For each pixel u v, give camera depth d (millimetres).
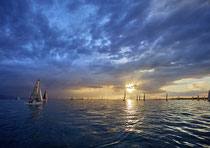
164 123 14648
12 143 8680
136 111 28156
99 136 10086
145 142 8688
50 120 16750
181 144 8305
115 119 17500
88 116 20438
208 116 19750
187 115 20922
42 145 8328
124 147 7879
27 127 12953
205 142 8648
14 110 29234
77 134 10633
